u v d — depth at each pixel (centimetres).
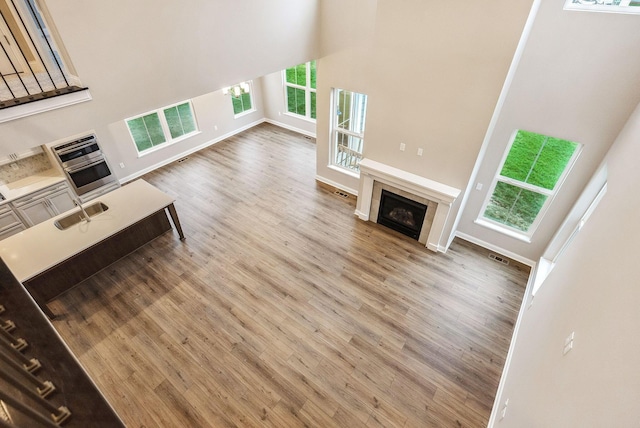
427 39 376
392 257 506
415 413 327
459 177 441
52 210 549
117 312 420
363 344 387
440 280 468
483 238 518
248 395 340
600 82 337
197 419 321
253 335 395
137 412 326
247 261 496
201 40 360
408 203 507
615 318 153
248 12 390
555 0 327
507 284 461
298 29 462
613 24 310
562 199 419
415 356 375
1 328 85
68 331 396
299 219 582
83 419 85
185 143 770
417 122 438
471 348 383
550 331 255
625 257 170
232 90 761
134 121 668
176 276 470
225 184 676
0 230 500
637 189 199
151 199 490
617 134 347
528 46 360
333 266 489
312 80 793
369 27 443
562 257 336
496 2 318
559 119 376
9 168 524
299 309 426
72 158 547
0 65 373
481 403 335
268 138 867
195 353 376
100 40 288
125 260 493
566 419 161
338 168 642
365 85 494
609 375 136
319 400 336
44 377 86
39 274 374
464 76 372
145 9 305
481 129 391
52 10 254
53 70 357
